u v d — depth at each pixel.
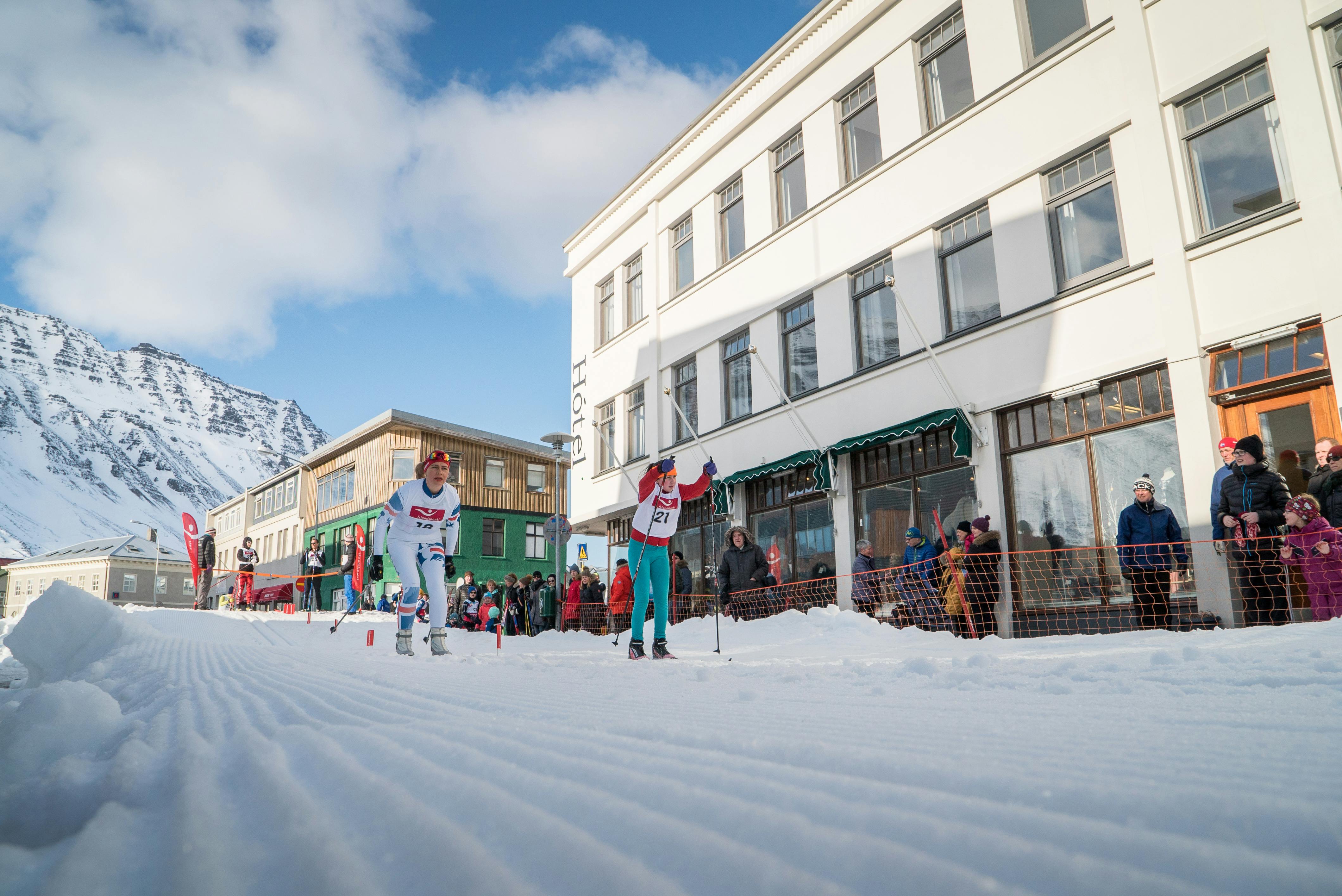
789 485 14.19
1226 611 8.05
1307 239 8.27
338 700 2.43
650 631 12.55
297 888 0.68
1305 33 8.50
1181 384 9.00
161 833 0.92
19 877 0.81
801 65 14.88
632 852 0.70
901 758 1.09
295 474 50.84
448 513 7.45
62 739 1.63
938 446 11.65
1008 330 10.89
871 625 9.20
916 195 12.56
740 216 16.48
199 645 6.64
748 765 1.09
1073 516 10.00
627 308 19.69
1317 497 6.84
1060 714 1.73
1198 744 1.18
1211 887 0.51
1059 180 10.76
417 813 0.88
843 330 13.62
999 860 0.60
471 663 4.97
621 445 19.20
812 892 0.57
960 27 12.45
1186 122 9.52
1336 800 0.75
